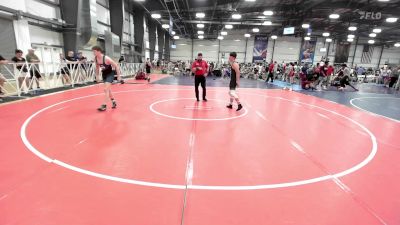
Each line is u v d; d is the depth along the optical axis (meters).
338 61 35.38
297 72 22.53
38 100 7.70
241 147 4.19
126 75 18.08
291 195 2.73
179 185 2.84
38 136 4.33
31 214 2.23
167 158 3.59
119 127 5.05
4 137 4.24
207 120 5.94
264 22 25.38
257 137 4.79
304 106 8.70
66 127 4.91
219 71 25.69
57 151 3.68
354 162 3.76
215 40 38.69
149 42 29.28
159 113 6.47
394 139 5.14
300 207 2.51
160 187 2.78
